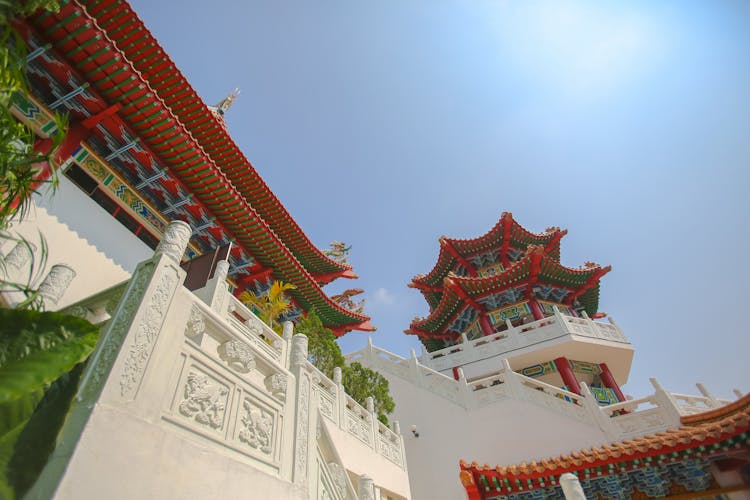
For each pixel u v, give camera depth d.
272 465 5.90
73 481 3.23
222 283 8.44
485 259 33.81
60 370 3.31
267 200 17.56
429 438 18.95
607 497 12.12
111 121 11.84
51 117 11.23
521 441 17.39
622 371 26.53
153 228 13.70
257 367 6.64
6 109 3.96
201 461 4.59
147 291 4.71
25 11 3.93
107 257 11.38
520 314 28.70
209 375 5.34
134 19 11.40
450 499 17.03
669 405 15.75
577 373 25.17
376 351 23.61
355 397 15.59
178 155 12.76
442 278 34.75
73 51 10.32
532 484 12.43
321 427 7.91
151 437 4.09
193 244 15.29
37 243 9.66
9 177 4.18
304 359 7.82
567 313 29.69
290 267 17.16
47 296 5.74
